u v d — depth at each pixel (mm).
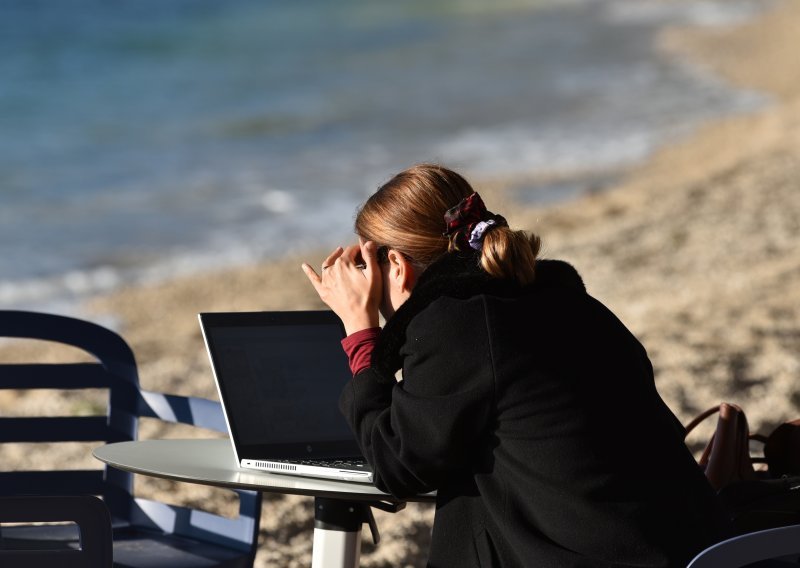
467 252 9062
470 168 65312
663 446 8641
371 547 16531
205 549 11555
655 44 127812
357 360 9297
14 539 11664
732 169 53438
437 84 105562
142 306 41812
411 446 8531
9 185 67125
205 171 70500
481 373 8477
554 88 99500
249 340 10281
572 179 60625
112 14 163750
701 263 36625
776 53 113688
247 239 52781
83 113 94812
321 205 59688
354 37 147000
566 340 8680
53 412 25641
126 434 12320
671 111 84000
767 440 11594
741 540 7926
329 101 97625
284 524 17641
